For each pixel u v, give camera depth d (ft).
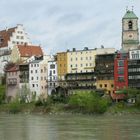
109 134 479.00
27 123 627.05
